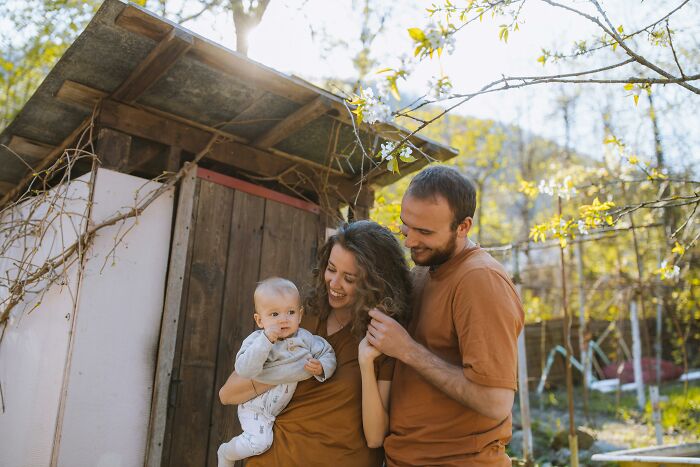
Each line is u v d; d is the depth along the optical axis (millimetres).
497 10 2264
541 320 12258
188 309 3178
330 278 2115
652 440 6973
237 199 3531
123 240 2955
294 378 2021
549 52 2707
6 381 3229
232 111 3232
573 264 12172
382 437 2002
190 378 3129
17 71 7172
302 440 1965
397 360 2072
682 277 8953
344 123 3336
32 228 3422
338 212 4016
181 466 3031
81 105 3152
